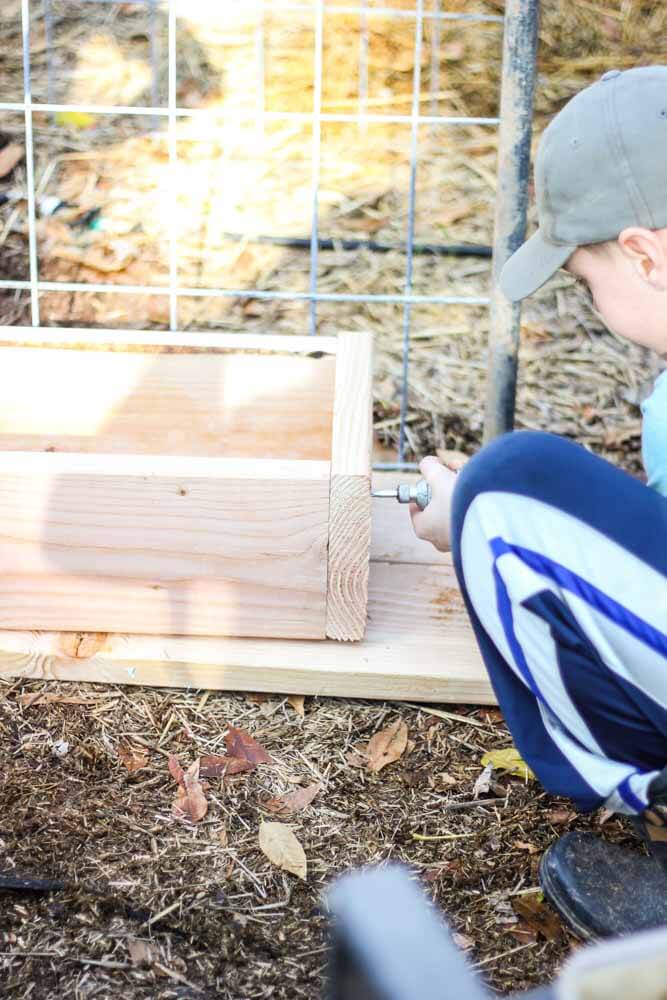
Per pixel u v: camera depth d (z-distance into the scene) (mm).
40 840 1297
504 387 1877
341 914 373
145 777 1420
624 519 1018
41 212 2818
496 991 1131
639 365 2625
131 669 1567
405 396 2213
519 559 1017
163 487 1493
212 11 3094
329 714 1562
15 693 1558
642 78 1131
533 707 1115
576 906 1204
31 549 1532
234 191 2904
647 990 331
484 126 3016
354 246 2801
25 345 2133
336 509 1508
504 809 1395
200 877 1260
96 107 2010
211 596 1563
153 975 1135
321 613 1573
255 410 1916
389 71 3025
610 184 1122
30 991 1108
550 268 1194
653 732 1055
